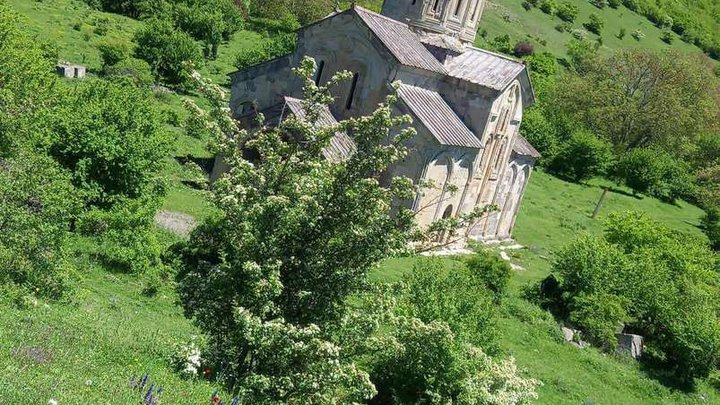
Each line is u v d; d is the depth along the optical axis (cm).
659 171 7719
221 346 1617
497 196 4747
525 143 5056
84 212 2816
